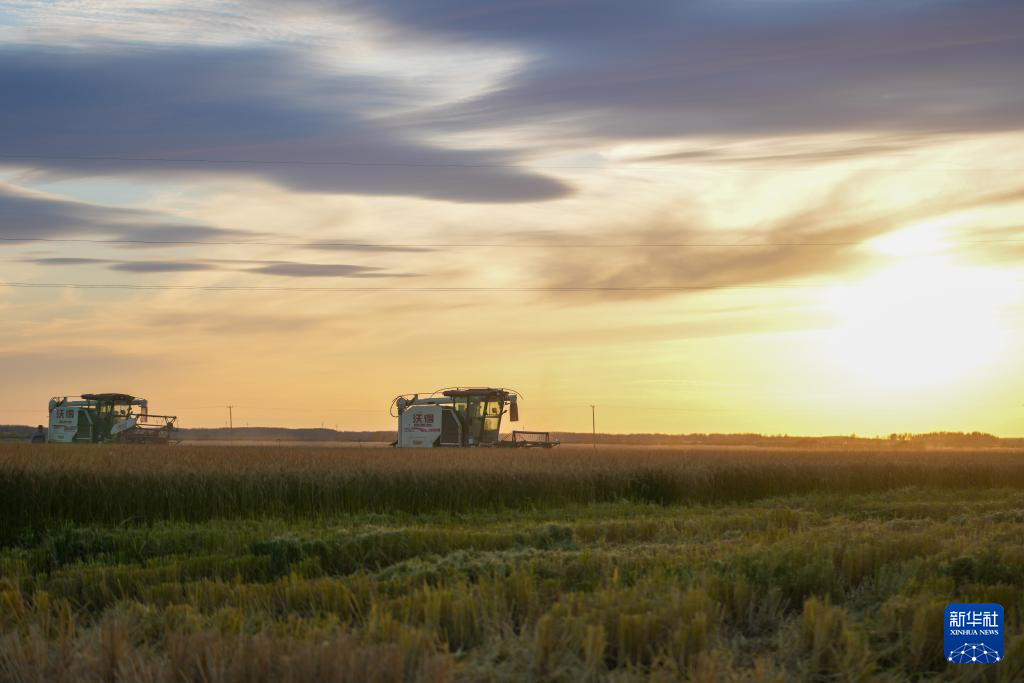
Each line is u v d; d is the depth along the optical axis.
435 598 8.50
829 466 29.81
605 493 25.02
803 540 12.11
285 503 21.14
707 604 8.29
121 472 19.78
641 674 6.98
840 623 7.91
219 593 9.73
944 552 11.24
